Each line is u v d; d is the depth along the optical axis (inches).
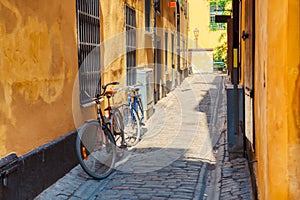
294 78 94.7
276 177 104.7
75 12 256.7
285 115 96.3
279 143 101.7
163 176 238.8
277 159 103.7
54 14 223.6
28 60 193.2
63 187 211.6
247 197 192.5
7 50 173.8
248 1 206.1
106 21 326.0
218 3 973.2
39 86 204.7
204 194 210.4
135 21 439.8
